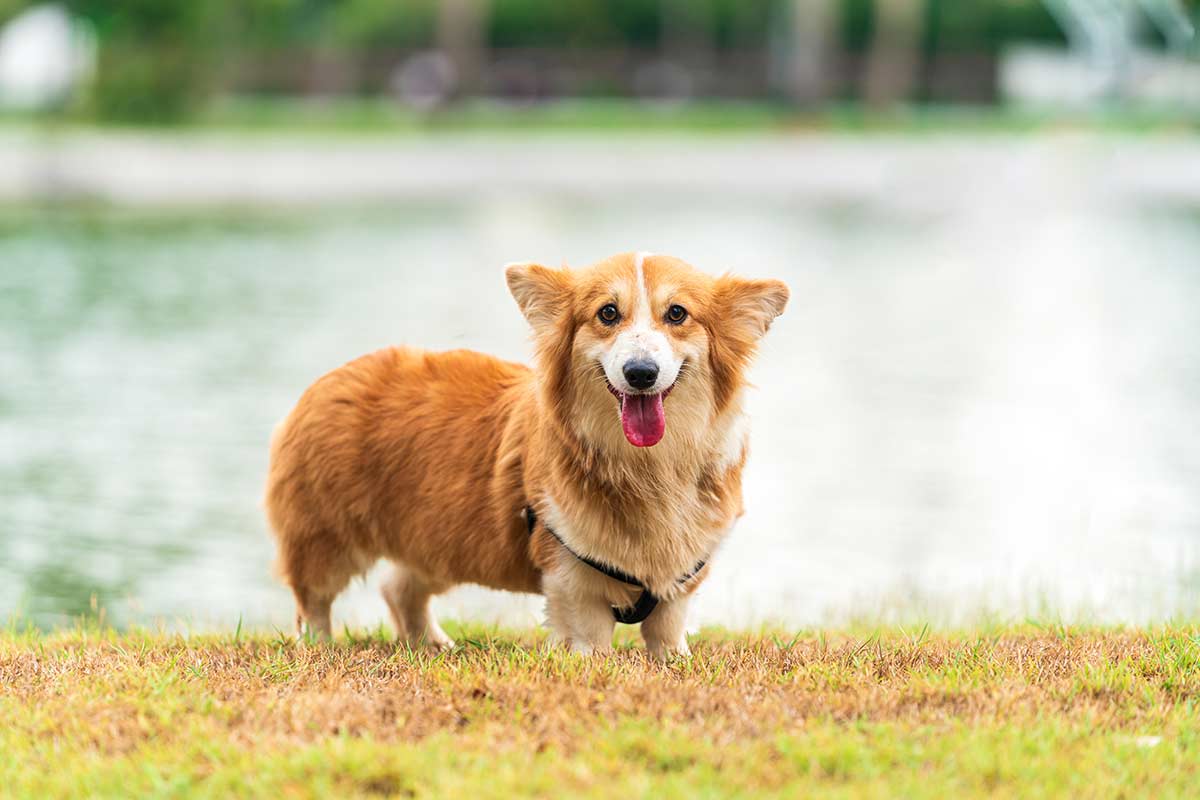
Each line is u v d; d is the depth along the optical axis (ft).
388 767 16.11
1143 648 22.22
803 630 26.61
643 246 103.09
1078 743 17.31
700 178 152.25
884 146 167.32
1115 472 46.65
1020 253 107.55
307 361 62.28
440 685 19.54
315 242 105.50
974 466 47.55
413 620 25.64
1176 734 17.75
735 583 35.50
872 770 16.24
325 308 76.43
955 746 16.94
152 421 51.44
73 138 146.72
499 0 232.32
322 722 17.87
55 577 34.73
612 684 19.36
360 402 24.17
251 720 18.10
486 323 72.08
